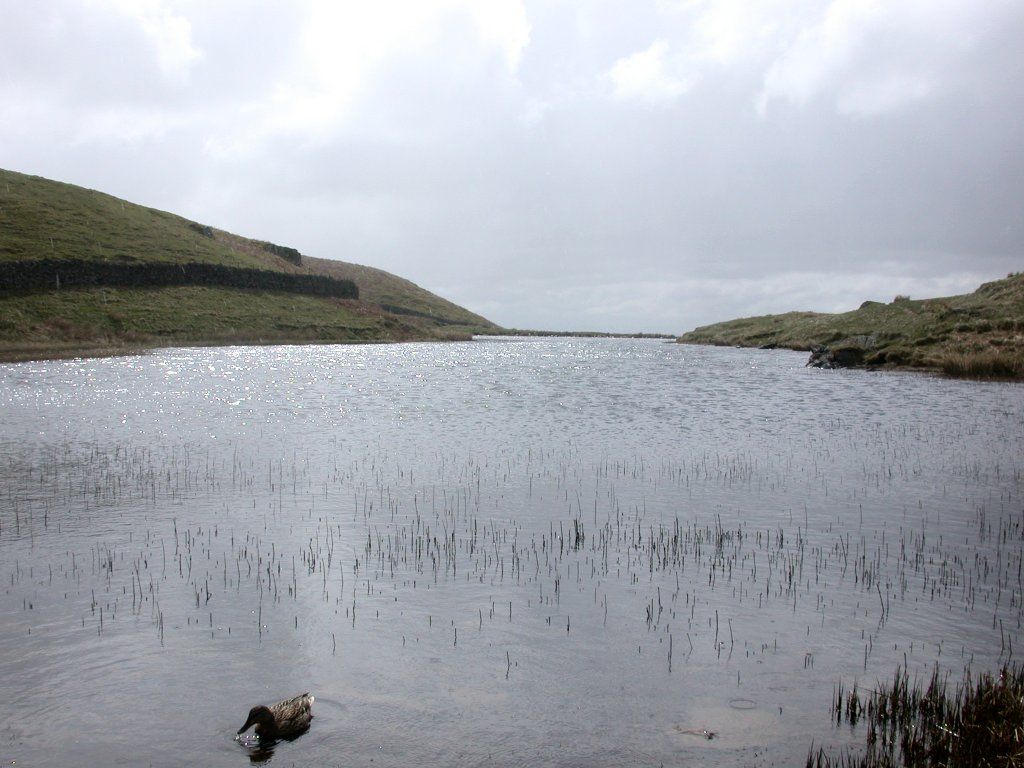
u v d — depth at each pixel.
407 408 34.66
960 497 17.66
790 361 72.75
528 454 22.95
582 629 10.27
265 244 163.12
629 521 15.56
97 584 11.83
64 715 8.12
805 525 15.30
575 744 7.64
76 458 21.95
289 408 34.12
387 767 7.26
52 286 89.00
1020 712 7.74
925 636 10.11
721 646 9.80
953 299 75.44
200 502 16.94
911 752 7.30
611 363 70.25
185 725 7.95
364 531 14.77
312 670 9.12
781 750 7.52
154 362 60.12
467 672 9.09
